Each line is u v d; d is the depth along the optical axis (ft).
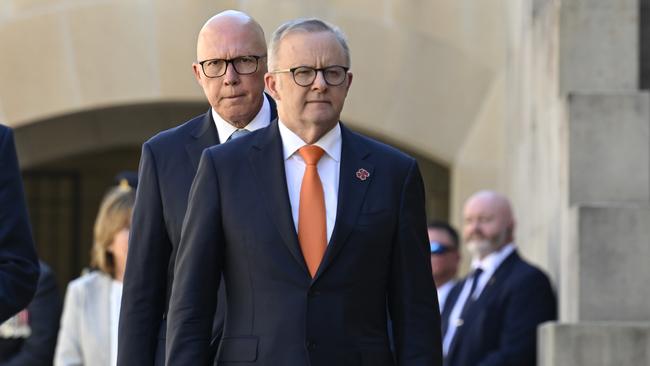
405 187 41.81
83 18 104.99
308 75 40.45
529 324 74.23
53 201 127.95
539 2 84.48
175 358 40.27
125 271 46.85
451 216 106.52
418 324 41.39
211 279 41.04
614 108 71.61
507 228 77.00
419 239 41.83
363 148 42.09
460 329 75.92
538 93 84.43
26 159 109.60
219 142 48.14
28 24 105.19
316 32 40.52
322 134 41.50
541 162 82.94
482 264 77.05
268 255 40.45
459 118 105.09
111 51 104.88
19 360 67.97
